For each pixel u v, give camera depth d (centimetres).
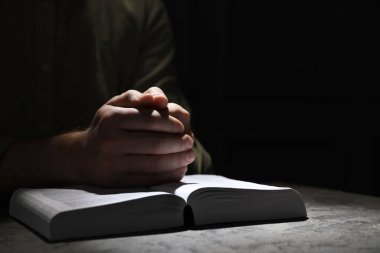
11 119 127
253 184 82
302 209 79
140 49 138
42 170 93
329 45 183
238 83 181
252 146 184
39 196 77
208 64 181
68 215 68
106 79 132
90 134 86
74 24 130
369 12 182
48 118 128
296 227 73
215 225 74
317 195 98
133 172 84
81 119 129
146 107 84
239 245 66
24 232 72
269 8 181
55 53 130
